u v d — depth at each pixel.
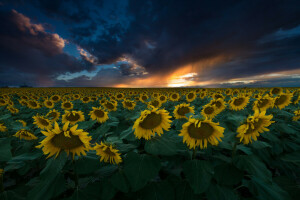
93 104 12.38
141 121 2.39
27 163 3.00
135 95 17.05
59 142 1.97
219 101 5.36
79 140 2.03
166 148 2.20
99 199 2.11
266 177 2.07
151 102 7.79
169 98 10.23
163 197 2.18
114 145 2.33
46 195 1.89
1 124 3.92
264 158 3.32
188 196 2.20
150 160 2.17
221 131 2.21
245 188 2.91
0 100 9.09
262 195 2.30
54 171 1.85
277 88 7.14
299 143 3.60
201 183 1.98
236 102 5.37
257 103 4.74
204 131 2.30
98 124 6.88
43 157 3.20
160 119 2.52
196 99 11.76
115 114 5.95
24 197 2.21
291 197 2.42
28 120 7.29
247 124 2.31
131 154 2.28
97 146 2.30
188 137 2.43
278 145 3.51
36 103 9.23
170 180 2.44
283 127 3.71
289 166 3.22
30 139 3.46
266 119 2.35
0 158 1.89
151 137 2.52
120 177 2.26
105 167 2.76
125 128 4.71
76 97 15.09
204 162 2.20
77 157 2.42
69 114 4.61
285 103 4.78
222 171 2.40
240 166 2.26
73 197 2.12
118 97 11.66
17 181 3.21
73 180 2.78
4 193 2.21
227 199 2.17
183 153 2.71
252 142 2.54
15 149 3.58
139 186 1.91
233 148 2.61
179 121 4.07
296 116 4.56
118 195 2.42
